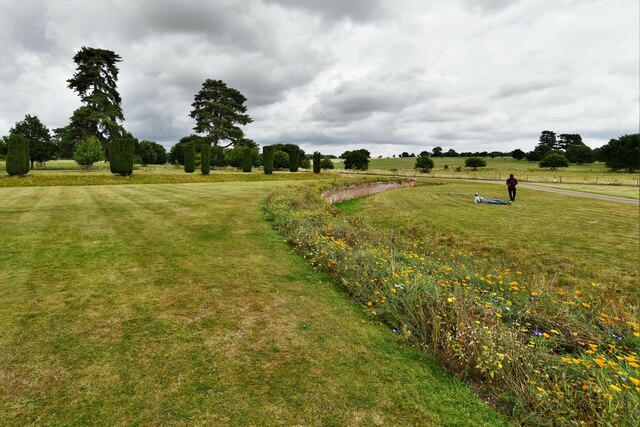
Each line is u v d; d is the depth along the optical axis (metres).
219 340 3.75
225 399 2.86
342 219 12.36
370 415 2.76
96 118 50.22
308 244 7.55
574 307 5.17
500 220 14.95
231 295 4.99
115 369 3.18
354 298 5.10
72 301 4.56
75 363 3.24
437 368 3.47
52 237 7.79
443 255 9.15
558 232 12.41
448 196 25.09
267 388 3.01
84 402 2.76
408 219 15.87
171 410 2.71
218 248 7.43
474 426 2.70
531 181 46.22
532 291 5.55
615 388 2.55
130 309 4.40
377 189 33.50
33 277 5.36
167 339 3.72
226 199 15.44
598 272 8.44
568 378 3.14
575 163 105.12
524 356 3.32
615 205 19.50
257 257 6.91
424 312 4.27
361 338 3.97
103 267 5.95
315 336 3.95
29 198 14.68
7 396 2.78
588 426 2.56
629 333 4.24
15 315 4.12
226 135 66.81
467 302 4.36
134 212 11.44
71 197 15.30
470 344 3.41
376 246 8.52
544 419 2.72
